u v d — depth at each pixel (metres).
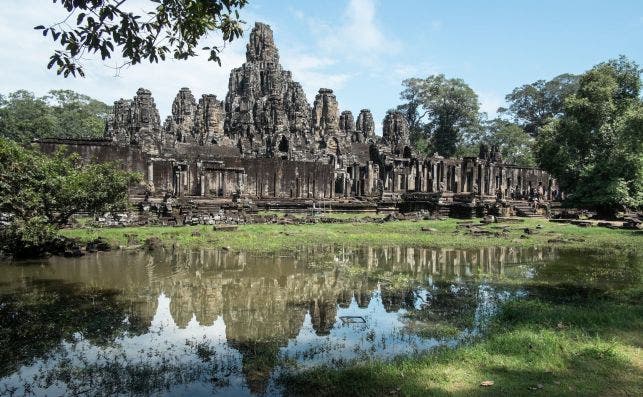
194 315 10.34
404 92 83.44
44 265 15.98
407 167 51.81
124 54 8.01
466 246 21.70
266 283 13.59
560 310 9.77
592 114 35.88
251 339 8.75
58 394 6.45
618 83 37.44
